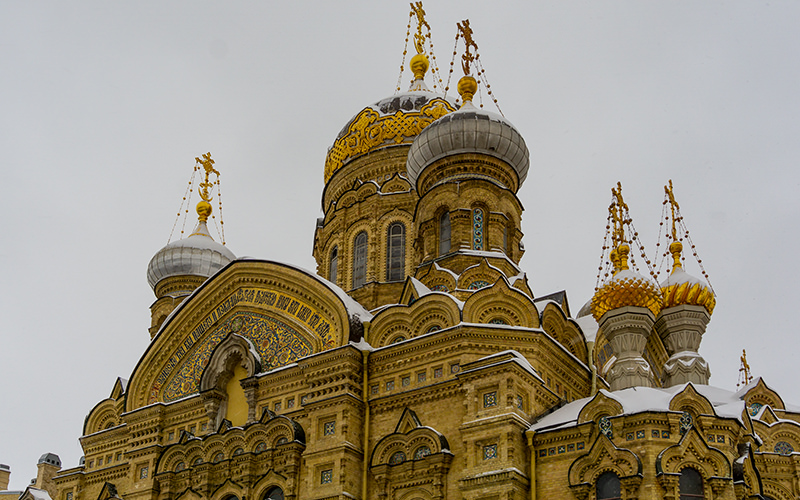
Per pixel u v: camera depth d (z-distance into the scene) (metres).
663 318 39.03
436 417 31.25
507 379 29.73
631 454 27.38
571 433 28.92
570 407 31.20
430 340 32.19
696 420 28.50
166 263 49.16
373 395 32.91
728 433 28.73
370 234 44.59
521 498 28.55
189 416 37.16
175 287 49.03
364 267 44.62
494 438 29.19
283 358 35.91
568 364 34.28
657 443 27.56
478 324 31.80
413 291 34.97
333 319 35.00
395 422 32.12
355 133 47.66
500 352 31.50
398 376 32.72
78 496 38.84
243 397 36.19
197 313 39.28
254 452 33.94
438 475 30.00
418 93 48.91
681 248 41.28
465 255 36.16
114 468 38.12
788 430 34.34
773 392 38.03
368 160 46.66
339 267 45.28
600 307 34.28
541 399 31.42
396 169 45.94
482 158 38.38
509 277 36.19
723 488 27.30
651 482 26.98
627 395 29.48
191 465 35.81
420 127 46.38
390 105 47.97
